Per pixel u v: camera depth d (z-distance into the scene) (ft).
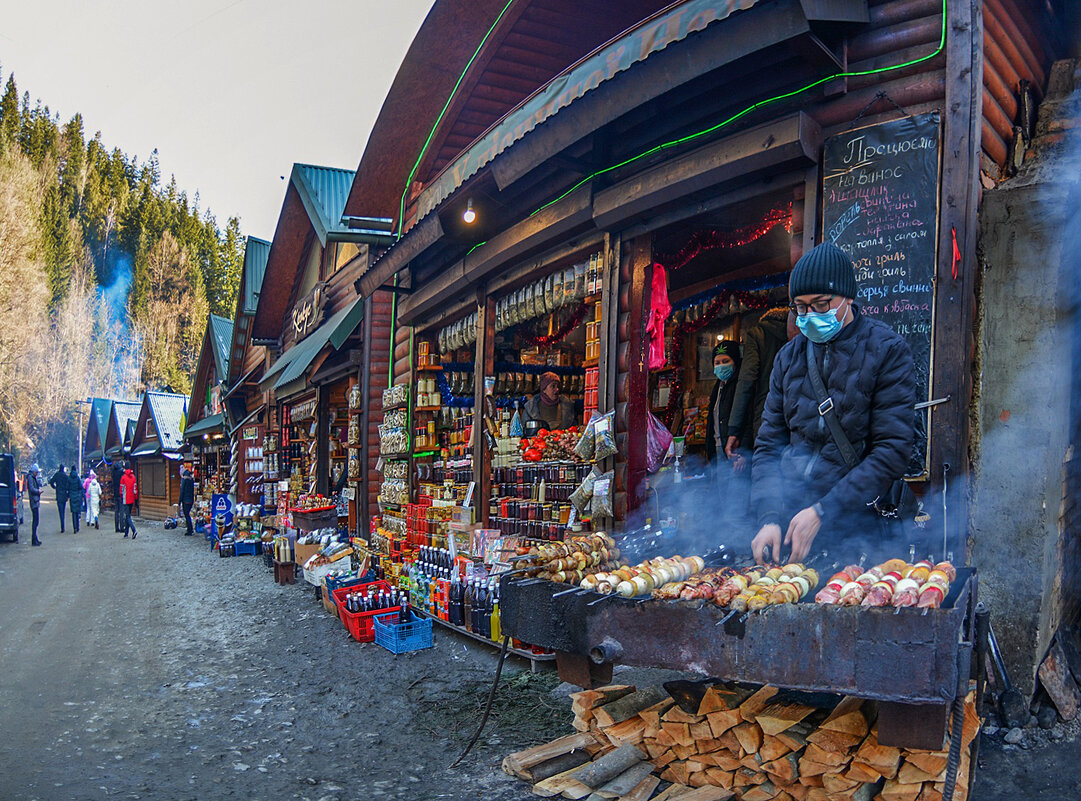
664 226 16.31
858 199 12.39
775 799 9.45
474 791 11.02
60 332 250.78
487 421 22.94
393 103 27.48
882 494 9.55
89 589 32.27
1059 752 10.64
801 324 9.78
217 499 49.60
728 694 9.79
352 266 39.65
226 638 21.97
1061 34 16.20
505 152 17.07
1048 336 11.27
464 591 20.36
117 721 14.74
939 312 11.44
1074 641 13.35
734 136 13.88
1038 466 11.27
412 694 15.87
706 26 11.89
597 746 11.39
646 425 17.17
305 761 12.52
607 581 9.86
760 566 9.68
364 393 35.45
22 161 262.26
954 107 11.56
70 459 221.05
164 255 332.60
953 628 6.98
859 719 8.76
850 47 12.93
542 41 22.90
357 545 32.04
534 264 20.62
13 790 11.44
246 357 67.77
